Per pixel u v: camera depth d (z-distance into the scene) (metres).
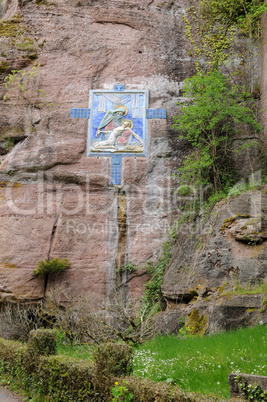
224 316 8.70
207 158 11.44
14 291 11.14
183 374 5.80
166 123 12.41
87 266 11.44
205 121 12.01
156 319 9.75
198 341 7.71
